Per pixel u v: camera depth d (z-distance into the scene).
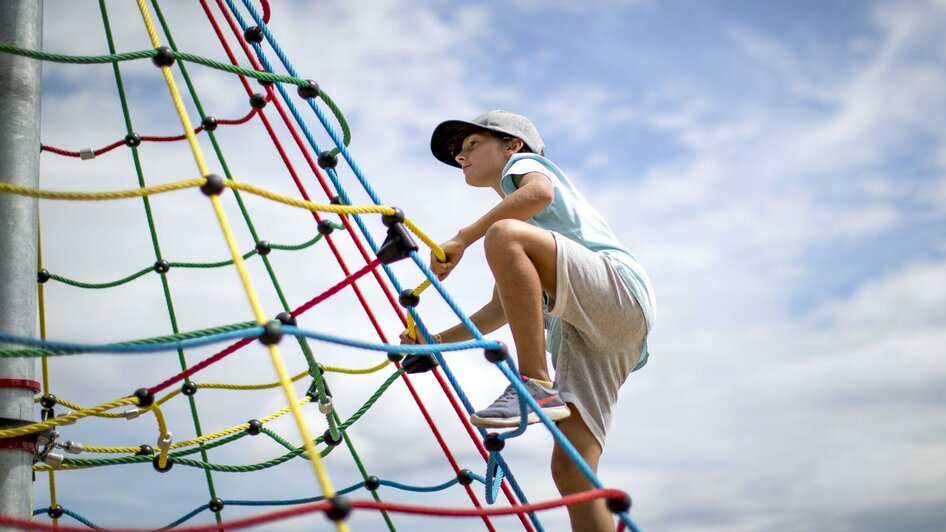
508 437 2.55
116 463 3.22
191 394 3.71
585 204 2.99
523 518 2.61
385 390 3.43
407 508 1.69
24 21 2.68
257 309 1.76
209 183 1.92
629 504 1.91
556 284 2.62
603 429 2.78
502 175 3.18
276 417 3.58
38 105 2.67
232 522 1.58
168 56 2.27
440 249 2.73
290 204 2.11
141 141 4.13
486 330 3.25
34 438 2.44
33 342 1.61
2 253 2.45
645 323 2.77
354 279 2.73
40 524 1.56
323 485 1.56
